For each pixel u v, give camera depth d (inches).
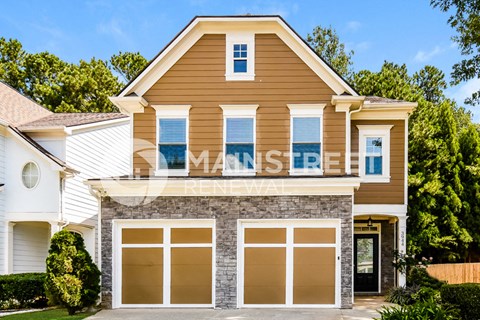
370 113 666.8
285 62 608.4
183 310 535.2
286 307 543.5
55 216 660.7
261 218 550.9
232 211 553.6
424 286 616.7
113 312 525.0
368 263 719.1
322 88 603.8
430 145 930.1
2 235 659.4
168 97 609.6
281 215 549.6
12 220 664.4
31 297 601.6
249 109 604.4
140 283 556.1
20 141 673.6
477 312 449.7
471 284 472.4
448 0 541.3
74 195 722.2
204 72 611.2
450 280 810.8
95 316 502.0
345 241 543.5
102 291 551.2
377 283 713.6
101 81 1407.5
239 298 545.6
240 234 553.0
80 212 740.7
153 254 558.6
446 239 877.8
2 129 671.8
